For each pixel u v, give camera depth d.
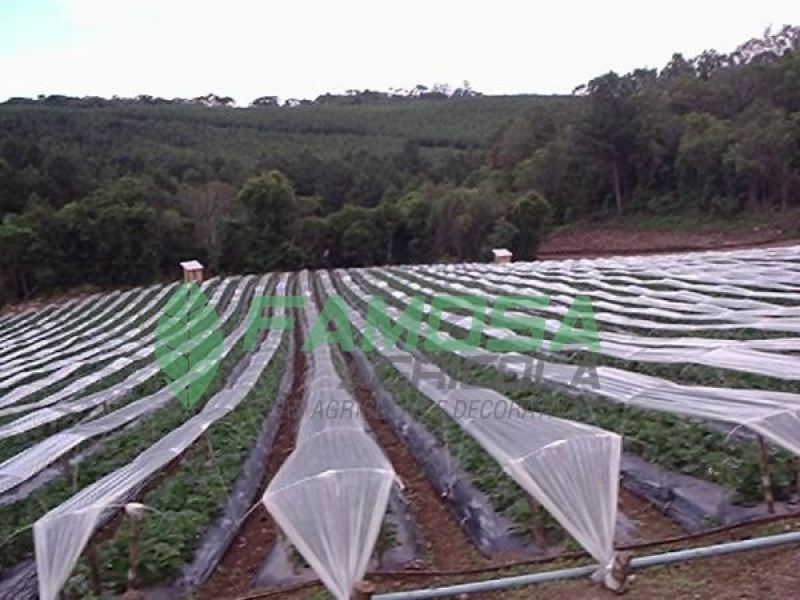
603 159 50.94
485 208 44.78
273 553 7.34
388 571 6.68
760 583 5.57
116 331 25.44
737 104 53.78
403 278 32.59
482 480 8.12
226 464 9.45
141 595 6.44
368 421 12.14
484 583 5.38
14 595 7.12
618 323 15.66
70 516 6.29
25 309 37.50
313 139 87.06
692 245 42.59
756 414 6.85
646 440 8.40
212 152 74.12
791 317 13.77
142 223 43.72
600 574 5.56
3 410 13.28
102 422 10.79
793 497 6.79
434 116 101.25
